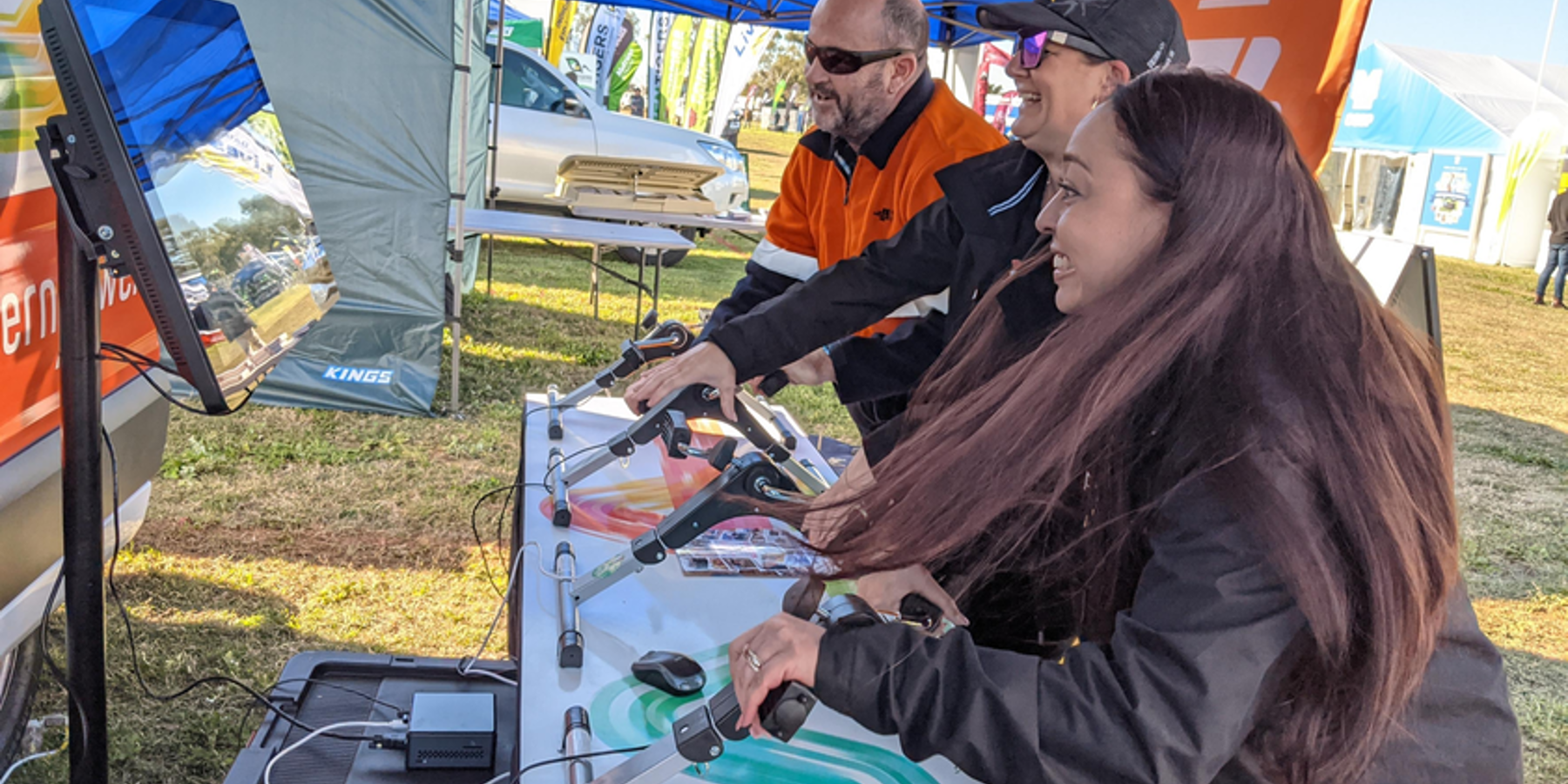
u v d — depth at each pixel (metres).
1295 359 0.83
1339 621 0.77
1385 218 19.52
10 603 1.70
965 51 6.96
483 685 1.77
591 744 1.11
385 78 4.57
